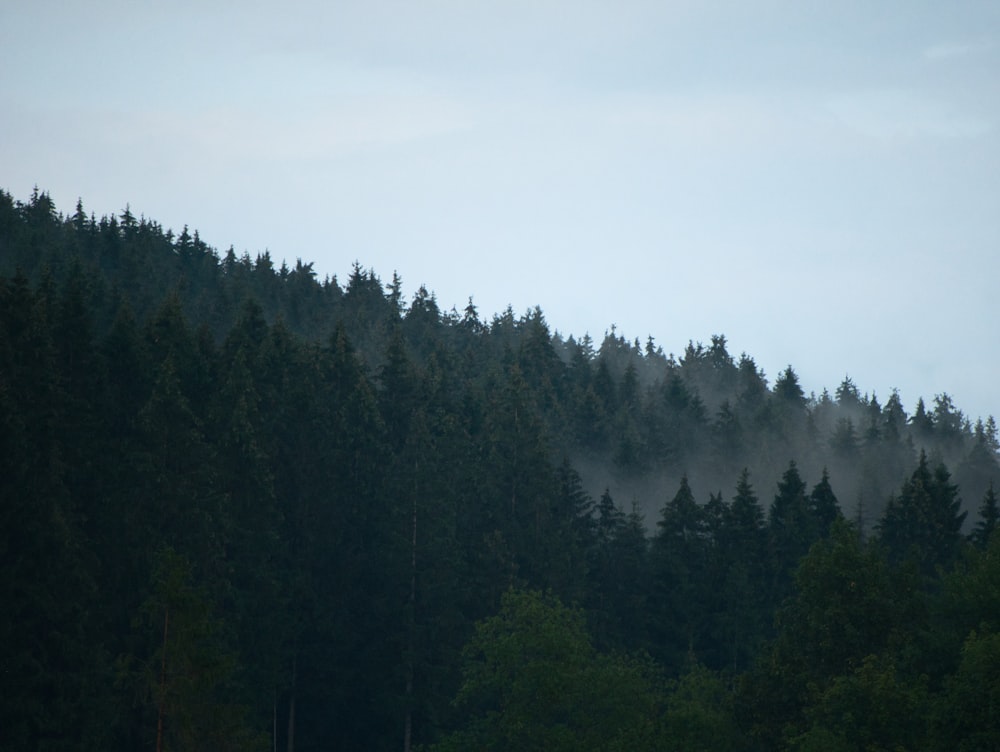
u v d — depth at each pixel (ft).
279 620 420.36
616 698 341.00
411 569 483.10
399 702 460.96
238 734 280.10
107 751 318.24
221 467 405.39
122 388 410.31
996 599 287.89
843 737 256.32
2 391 296.30
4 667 287.89
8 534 294.46
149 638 341.62
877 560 313.32
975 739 224.53
